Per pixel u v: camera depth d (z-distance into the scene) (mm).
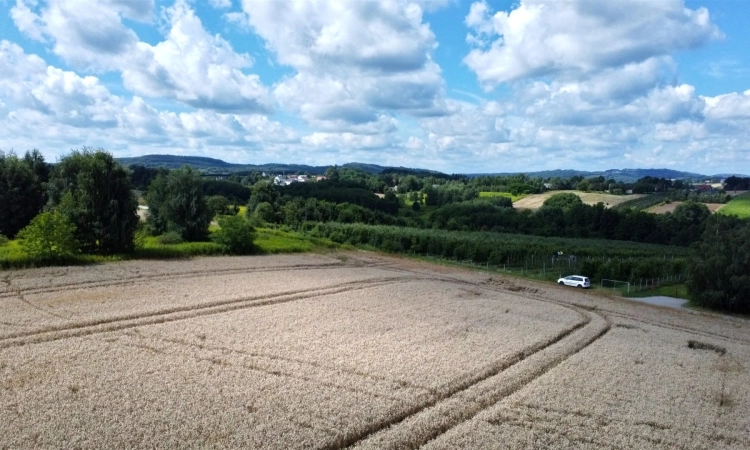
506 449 17922
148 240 61406
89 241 51062
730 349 34438
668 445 19203
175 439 16609
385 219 129500
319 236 95875
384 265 65312
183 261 54219
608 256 81438
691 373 28000
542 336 33156
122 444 16141
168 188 67375
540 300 47969
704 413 22391
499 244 83562
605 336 35406
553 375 26062
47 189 57656
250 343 27172
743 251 50719
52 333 26562
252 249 65062
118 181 52469
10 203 57438
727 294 51156
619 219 119125
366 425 18875
